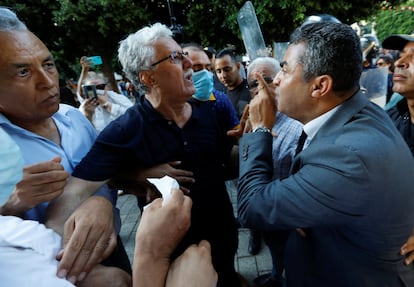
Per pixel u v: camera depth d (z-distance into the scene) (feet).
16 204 2.25
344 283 2.88
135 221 9.62
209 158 4.13
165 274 1.77
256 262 7.20
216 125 4.28
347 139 2.39
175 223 1.80
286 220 2.55
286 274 3.75
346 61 2.46
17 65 2.51
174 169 3.69
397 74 4.44
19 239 1.73
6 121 2.76
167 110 3.65
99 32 17.48
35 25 17.88
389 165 2.29
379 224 2.41
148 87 3.58
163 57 3.34
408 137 4.74
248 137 3.28
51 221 2.50
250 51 6.44
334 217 2.39
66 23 16.96
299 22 15.72
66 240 2.06
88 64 9.14
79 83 9.18
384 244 2.52
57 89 2.94
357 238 2.59
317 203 2.37
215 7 16.11
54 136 3.37
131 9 16.57
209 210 4.17
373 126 2.46
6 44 2.46
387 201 2.33
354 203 2.29
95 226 2.15
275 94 3.35
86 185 3.13
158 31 3.42
